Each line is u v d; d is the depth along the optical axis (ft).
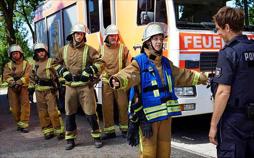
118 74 11.93
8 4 48.39
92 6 26.35
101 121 26.81
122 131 21.99
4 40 67.15
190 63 20.53
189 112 20.29
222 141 10.44
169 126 12.73
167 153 12.81
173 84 12.73
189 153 18.53
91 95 19.72
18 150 20.17
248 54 10.22
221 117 10.46
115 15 23.86
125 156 18.37
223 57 10.27
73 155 18.83
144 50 12.58
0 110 36.45
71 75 19.53
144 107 12.20
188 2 21.03
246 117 10.19
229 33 10.52
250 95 10.21
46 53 22.21
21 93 24.72
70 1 29.81
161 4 20.92
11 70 24.75
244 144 10.25
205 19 21.50
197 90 20.45
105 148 19.84
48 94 21.84
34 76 22.40
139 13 21.84
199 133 23.07
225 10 10.49
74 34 19.33
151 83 12.19
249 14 22.66
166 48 20.70
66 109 19.89
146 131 12.10
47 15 36.19
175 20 20.44
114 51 21.50
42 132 22.93
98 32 25.50
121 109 21.71
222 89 10.16
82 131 23.98
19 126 25.05
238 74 10.18
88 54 19.54
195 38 20.68
